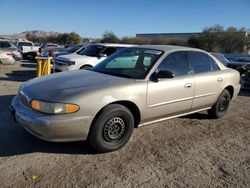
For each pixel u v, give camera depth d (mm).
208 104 5828
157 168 3875
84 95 3852
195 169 3922
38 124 3660
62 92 3885
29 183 3322
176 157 4250
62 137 3787
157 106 4676
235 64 16797
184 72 5191
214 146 4770
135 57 5078
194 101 5383
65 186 3311
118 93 4133
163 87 4691
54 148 4242
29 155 3994
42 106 3744
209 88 5652
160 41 66062
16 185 3268
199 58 5629
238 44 62531
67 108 3725
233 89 6395
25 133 4711
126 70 4855
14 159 3857
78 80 4367
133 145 4570
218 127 5777
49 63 11086
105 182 3447
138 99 4367
